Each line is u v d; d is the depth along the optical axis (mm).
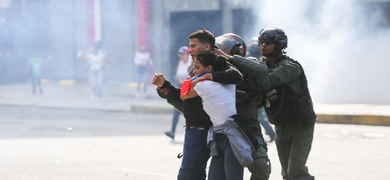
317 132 38938
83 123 45812
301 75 16828
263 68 16156
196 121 16453
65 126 43875
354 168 26594
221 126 16000
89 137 37719
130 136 38156
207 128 16469
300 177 17047
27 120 48156
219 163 16344
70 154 30812
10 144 34625
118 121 47188
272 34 16703
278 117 17047
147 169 26594
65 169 26641
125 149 32531
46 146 33781
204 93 15945
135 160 28922
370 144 33656
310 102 17016
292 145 17109
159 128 42500
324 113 43688
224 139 16094
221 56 16125
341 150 31656
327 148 32438
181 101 17094
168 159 29203
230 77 15828
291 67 16547
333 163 27859
